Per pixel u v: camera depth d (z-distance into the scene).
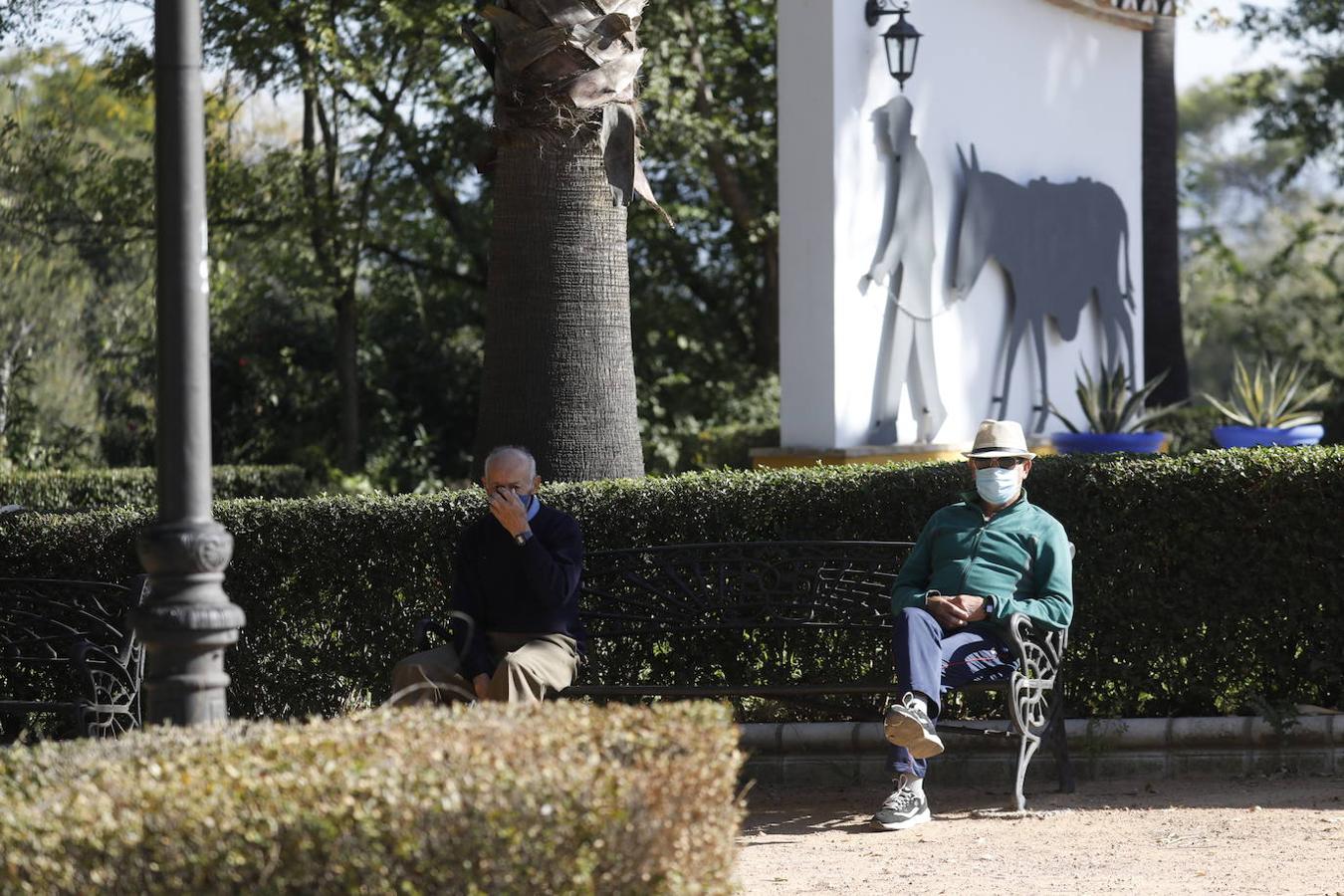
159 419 7.17
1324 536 12.59
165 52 7.11
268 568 14.07
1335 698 12.88
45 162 34.50
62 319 39.41
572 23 14.39
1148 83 33.94
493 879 5.61
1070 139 26.47
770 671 13.69
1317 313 56.34
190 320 7.15
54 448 37.34
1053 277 25.69
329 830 5.51
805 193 21.50
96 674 13.15
